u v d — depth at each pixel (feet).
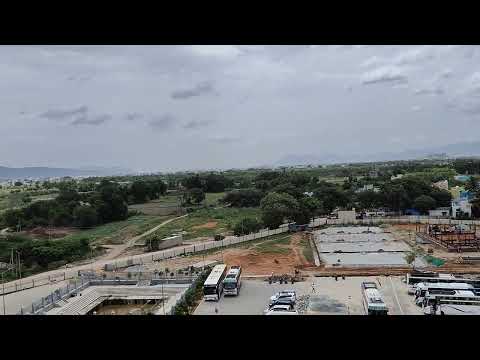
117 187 457.27
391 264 185.57
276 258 204.23
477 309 117.91
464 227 253.65
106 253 244.42
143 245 256.73
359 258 199.82
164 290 158.51
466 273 167.53
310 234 264.52
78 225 335.88
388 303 134.00
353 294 144.46
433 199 319.27
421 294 134.21
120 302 156.66
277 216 265.95
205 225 315.17
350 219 302.25
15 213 328.49
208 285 140.97
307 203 293.02
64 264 218.18
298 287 155.43
